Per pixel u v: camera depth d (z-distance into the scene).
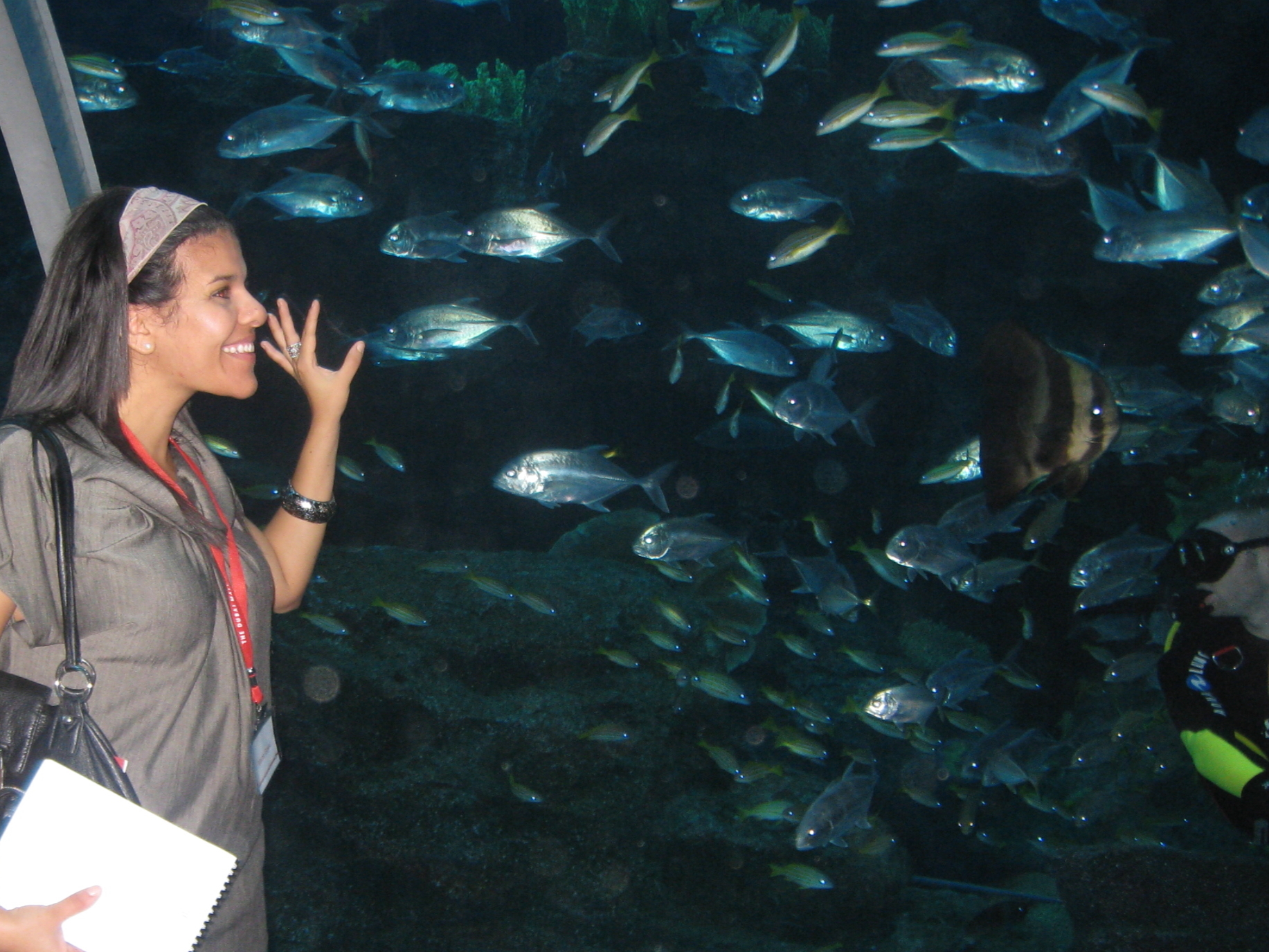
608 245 7.01
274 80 10.90
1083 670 11.24
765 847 4.71
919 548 5.87
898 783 7.92
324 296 11.81
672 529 5.68
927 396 12.34
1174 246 5.78
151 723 1.37
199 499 1.63
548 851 4.61
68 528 1.29
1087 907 3.97
